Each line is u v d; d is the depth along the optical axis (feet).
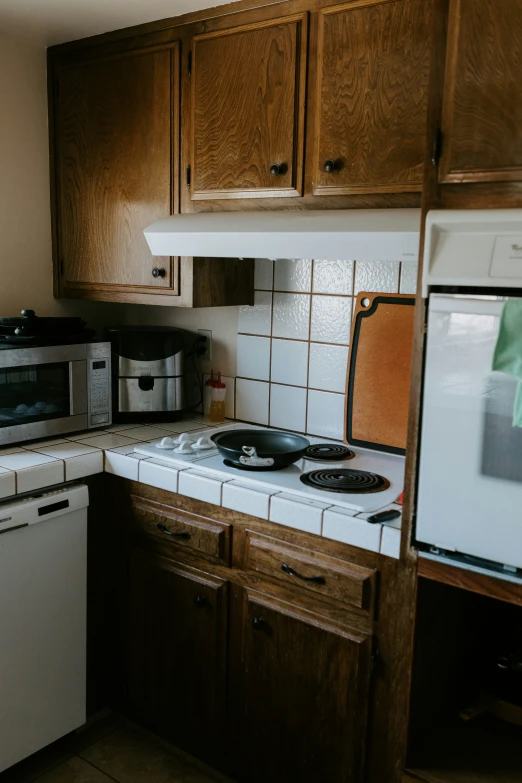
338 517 5.25
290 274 7.41
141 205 7.23
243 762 6.26
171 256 7.06
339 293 7.08
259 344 7.79
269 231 5.79
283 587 5.75
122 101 7.18
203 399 8.43
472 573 4.58
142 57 6.94
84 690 6.94
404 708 5.12
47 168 8.00
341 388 7.22
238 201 6.52
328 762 5.64
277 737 5.96
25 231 7.89
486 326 4.18
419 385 4.62
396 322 6.58
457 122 4.30
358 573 5.24
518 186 4.17
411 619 4.97
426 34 5.21
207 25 6.45
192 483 6.15
